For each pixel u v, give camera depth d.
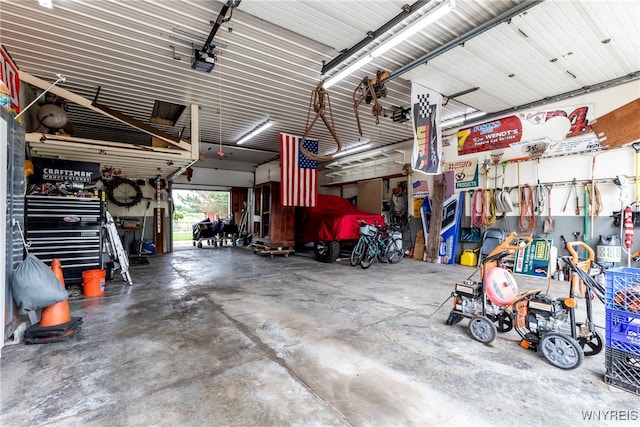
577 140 5.29
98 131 7.48
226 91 5.45
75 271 4.42
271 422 1.67
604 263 4.73
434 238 7.43
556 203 5.57
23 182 3.04
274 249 8.12
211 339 2.78
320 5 3.21
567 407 1.81
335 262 7.36
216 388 1.99
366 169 10.17
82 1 3.10
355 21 3.48
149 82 5.06
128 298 4.16
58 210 4.33
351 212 7.59
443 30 3.66
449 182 7.35
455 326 3.15
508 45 3.91
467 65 4.40
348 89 5.36
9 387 1.99
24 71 4.54
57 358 2.40
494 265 2.96
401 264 7.11
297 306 3.81
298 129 7.70
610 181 4.93
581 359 2.18
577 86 5.04
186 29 3.65
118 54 4.16
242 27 3.62
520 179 6.07
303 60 4.41
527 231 5.93
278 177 11.48
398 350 2.58
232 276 5.69
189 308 3.72
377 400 1.88
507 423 1.67
